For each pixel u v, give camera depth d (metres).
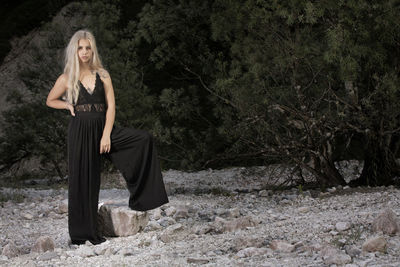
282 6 7.76
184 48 10.93
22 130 12.14
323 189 7.82
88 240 5.04
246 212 6.37
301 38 7.98
